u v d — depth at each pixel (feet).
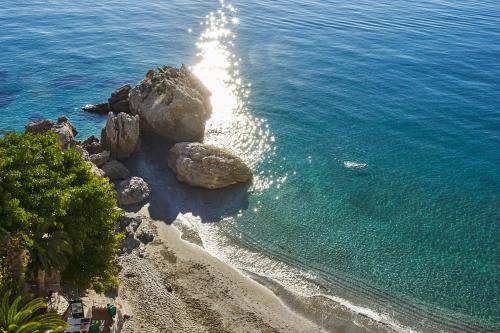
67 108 255.91
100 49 343.46
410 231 173.06
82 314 113.50
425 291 147.74
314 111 259.60
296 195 190.29
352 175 204.54
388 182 200.64
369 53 348.59
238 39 372.79
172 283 143.23
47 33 368.27
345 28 406.82
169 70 249.96
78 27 387.34
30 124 211.41
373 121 251.39
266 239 166.81
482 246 167.12
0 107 251.80
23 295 105.09
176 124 224.33
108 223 124.06
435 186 199.21
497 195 195.00
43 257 107.45
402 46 365.81
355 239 168.25
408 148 227.61
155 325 126.62
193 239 164.66
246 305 138.41
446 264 158.40
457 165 215.10
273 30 396.57
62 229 112.78
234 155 197.47
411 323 136.26
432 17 454.81
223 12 447.83
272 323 133.18
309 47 357.61
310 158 215.92
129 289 137.80
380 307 141.28
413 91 288.30
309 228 172.86
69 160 125.49
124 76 302.04
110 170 192.85
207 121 244.01
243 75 304.30
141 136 228.63
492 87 297.33
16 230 101.81
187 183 192.95
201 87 253.65
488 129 247.91
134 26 398.21
